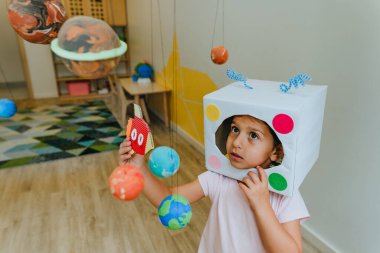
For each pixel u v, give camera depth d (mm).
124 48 396
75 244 1304
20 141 2461
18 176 1884
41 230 1391
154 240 1326
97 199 1633
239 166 489
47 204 1592
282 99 452
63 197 1655
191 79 2215
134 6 3479
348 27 928
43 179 1848
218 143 512
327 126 1075
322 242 1202
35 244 1304
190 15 2041
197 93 2150
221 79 1778
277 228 465
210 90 1950
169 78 2662
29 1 372
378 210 958
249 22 1406
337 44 975
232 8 1529
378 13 836
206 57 1924
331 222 1151
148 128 458
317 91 499
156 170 439
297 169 449
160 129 2770
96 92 4352
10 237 1345
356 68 929
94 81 4395
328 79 1032
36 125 2887
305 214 553
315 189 1193
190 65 2188
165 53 2652
